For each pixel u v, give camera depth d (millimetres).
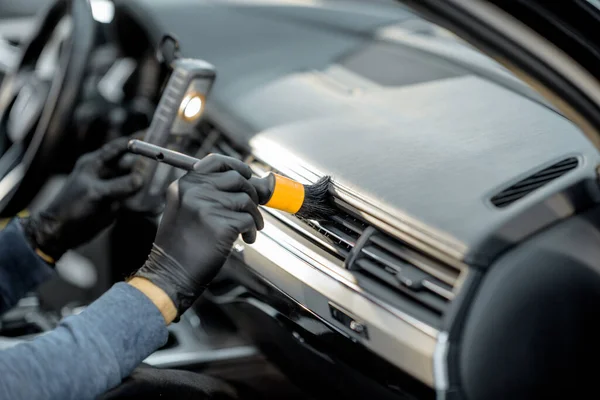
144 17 1738
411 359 1126
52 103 1537
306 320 1267
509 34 929
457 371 1108
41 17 1658
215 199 1004
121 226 1771
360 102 1535
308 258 1246
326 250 1247
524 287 1150
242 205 1011
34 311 1834
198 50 1732
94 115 1596
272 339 1420
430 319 1121
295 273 1251
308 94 1571
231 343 1571
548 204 1192
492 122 1418
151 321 999
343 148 1347
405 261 1178
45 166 1578
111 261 1844
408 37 1839
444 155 1310
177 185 1021
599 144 1047
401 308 1142
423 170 1269
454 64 1681
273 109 1515
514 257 1143
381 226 1192
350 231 1239
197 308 1607
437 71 1656
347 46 1804
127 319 987
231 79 1636
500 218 1161
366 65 1712
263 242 1303
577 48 929
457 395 1116
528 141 1347
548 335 1190
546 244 1174
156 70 1667
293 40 1826
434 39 1842
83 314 990
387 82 1628
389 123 1434
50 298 1918
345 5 2049
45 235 1413
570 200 1211
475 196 1206
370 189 1227
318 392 1397
